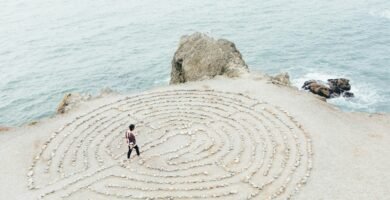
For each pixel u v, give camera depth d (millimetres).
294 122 29312
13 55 66875
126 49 67188
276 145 27016
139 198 23078
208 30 73438
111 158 26578
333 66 56719
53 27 80250
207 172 24922
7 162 26594
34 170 25703
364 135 27844
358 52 60500
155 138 28547
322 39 66062
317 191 22891
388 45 62312
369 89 50188
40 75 59375
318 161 25312
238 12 83250
